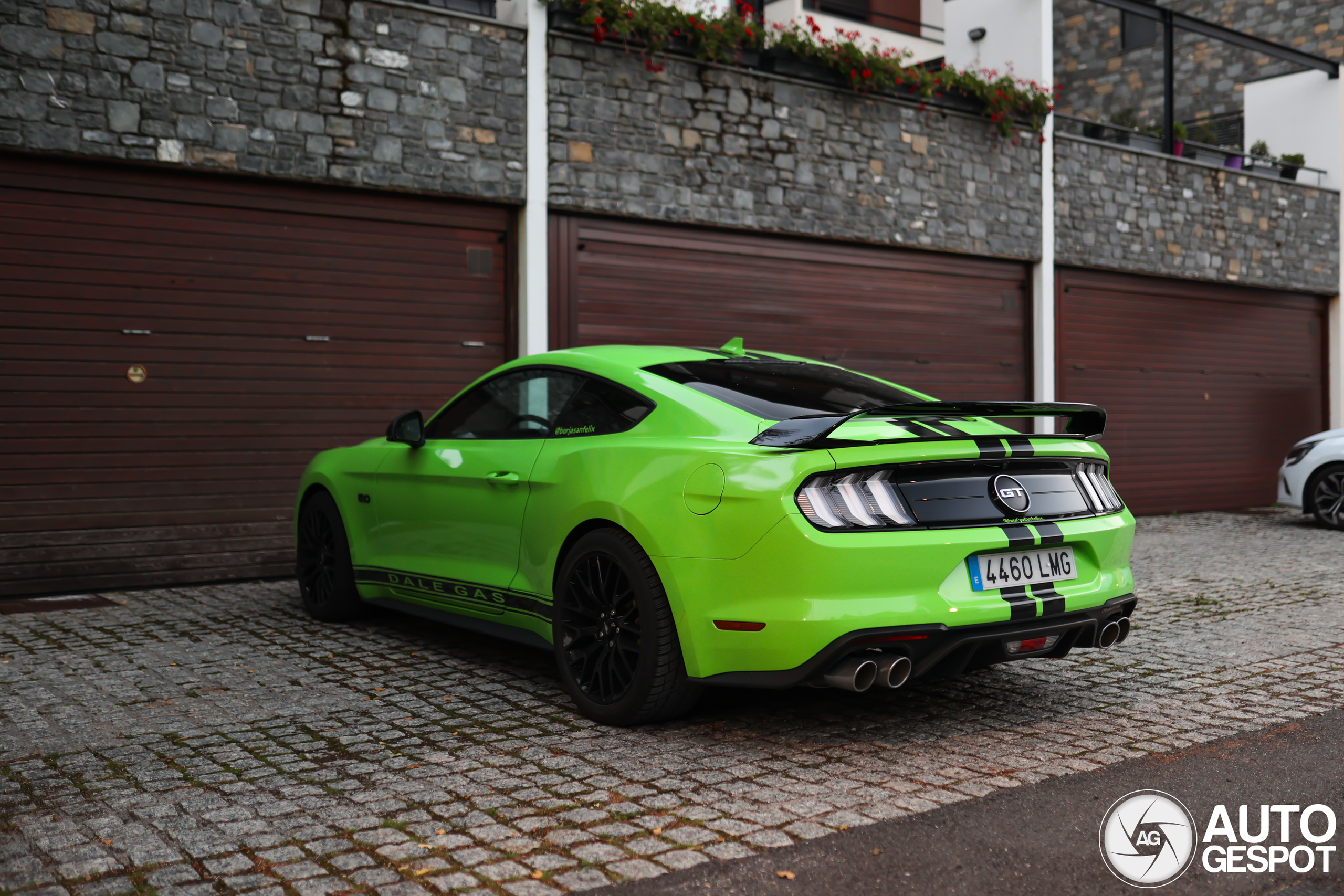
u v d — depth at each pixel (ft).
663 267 29.37
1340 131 47.37
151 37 22.29
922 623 10.82
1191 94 58.65
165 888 8.09
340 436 24.93
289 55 23.79
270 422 24.07
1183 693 14.15
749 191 30.42
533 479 13.55
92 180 22.04
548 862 8.59
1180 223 41.68
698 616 11.39
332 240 24.82
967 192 35.17
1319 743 11.93
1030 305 37.65
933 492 11.34
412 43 25.25
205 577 23.36
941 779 10.64
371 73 24.76
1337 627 18.70
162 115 22.41
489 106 26.27
